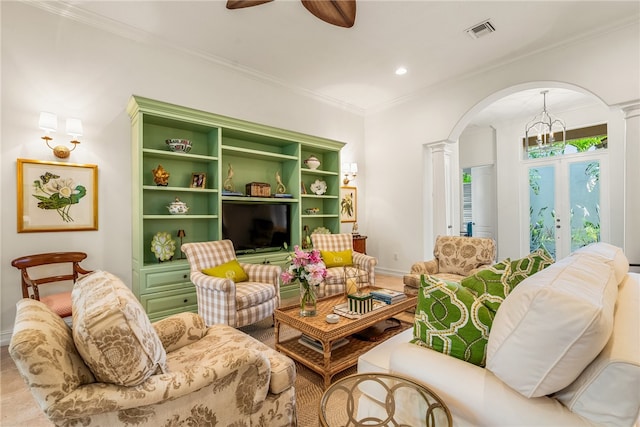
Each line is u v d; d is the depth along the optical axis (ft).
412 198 16.93
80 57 9.88
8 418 5.54
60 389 3.10
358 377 4.10
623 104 10.58
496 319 3.45
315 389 6.44
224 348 5.30
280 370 4.65
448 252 11.71
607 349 2.83
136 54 10.98
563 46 11.72
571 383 2.97
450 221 17.03
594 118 16.90
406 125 17.12
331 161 16.90
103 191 10.25
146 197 11.28
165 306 10.28
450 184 17.11
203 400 3.89
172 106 10.55
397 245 17.65
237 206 12.69
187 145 11.39
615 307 3.81
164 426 3.62
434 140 15.90
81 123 9.59
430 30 10.92
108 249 10.32
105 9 9.70
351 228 18.35
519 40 11.59
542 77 12.24
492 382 3.31
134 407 3.40
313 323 6.75
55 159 9.45
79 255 9.32
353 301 7.37
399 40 11.53
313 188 16.34
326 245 13.33
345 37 11.32
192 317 5.87
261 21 10.37
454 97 15.05
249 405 4.25
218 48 12.03
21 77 8.96
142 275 9.91
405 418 3.72
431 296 4.17
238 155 13.73
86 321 3.30
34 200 9.09
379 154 18.52
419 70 13.94
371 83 15.29
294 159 14.51
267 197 13.52
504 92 13.55
